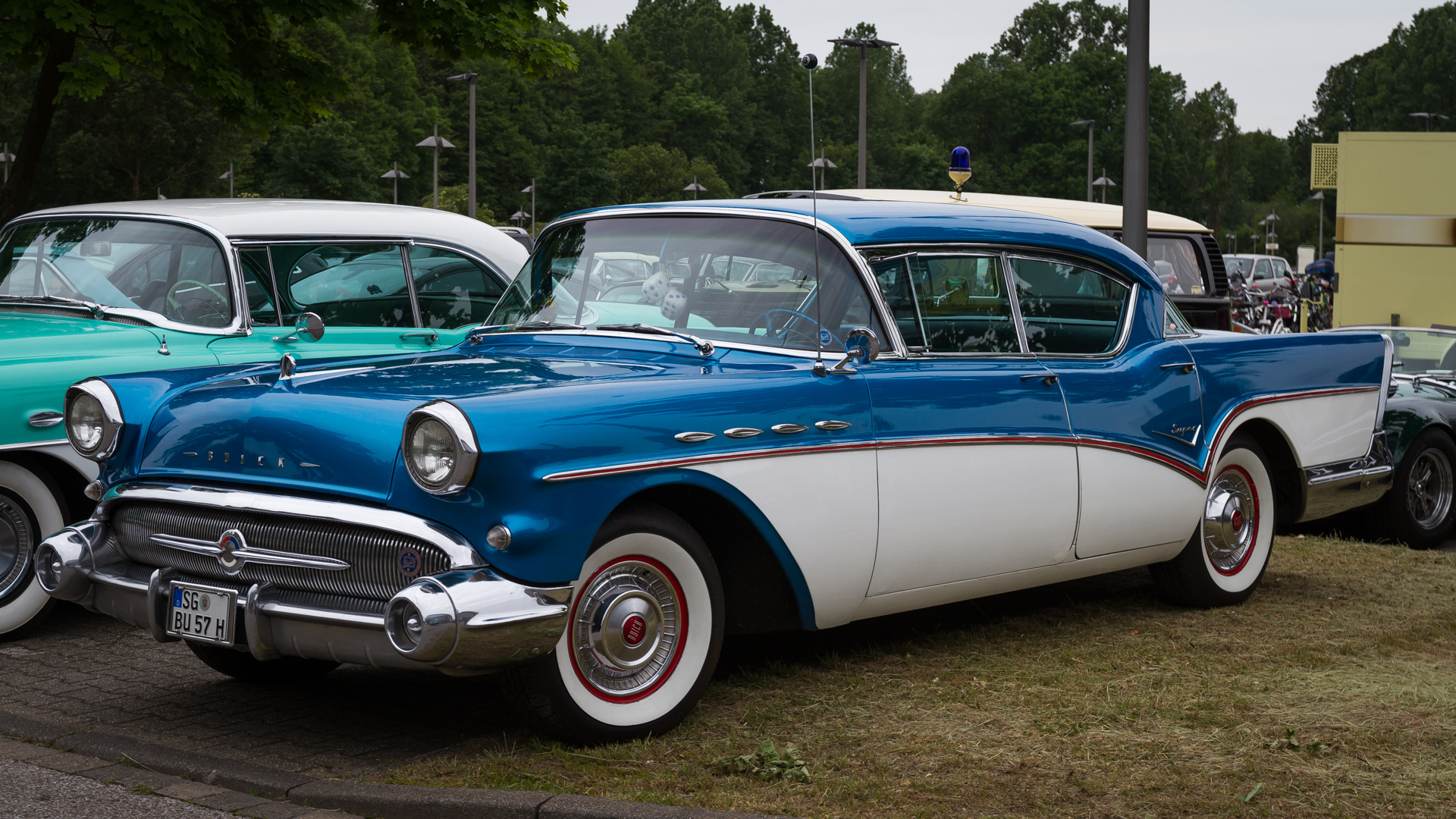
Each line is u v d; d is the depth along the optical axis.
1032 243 5.36
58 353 5.76
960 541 4.86
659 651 4.21
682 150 149.38
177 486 4.16
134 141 72.50
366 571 3.81
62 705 4.65
